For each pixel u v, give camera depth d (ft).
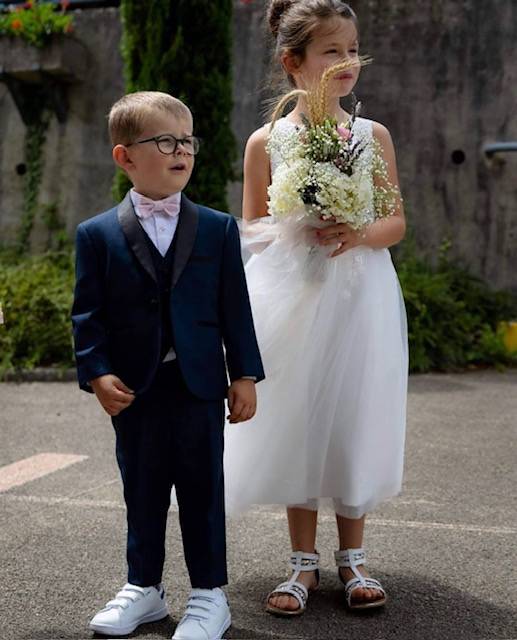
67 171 32.07
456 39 28.25
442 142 28.50
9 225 32.68
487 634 7.95
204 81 24.68
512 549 10.21
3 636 7.94
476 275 28.35
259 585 9.18
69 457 15.02
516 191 28.04
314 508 8.76
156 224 7.97
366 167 8.84
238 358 8.04
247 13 30.01
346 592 8.61
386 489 8.89
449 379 23.00
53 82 31.42
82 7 32.48
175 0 24.62
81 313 7.93
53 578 9.37
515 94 27.86
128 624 7.94
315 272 8.60
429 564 9.74
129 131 7.91
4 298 24.47
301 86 9.14
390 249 28.91
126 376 7.84
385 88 28.81
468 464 14.25
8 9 31.76
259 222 9.00
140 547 8.07
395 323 8.95
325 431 8.51
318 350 8.55
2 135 32.73
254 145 9.22
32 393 21.40
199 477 7.93
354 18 9.07
